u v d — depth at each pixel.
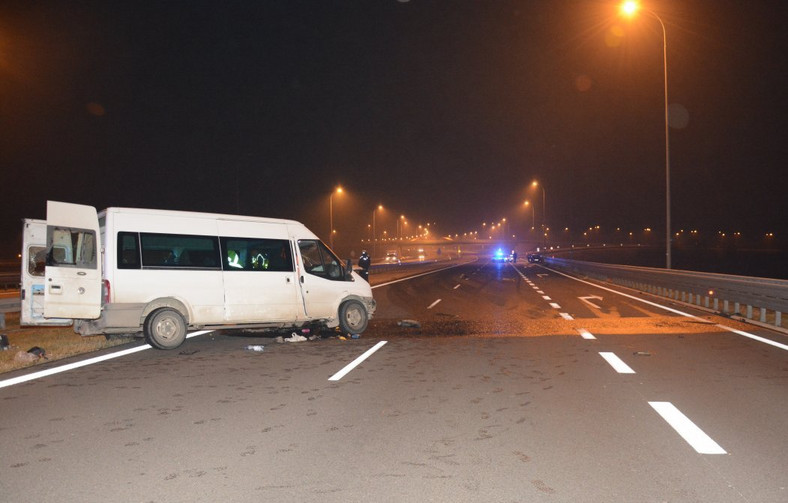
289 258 11.75
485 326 13.70
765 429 5.60
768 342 10.91
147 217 10.52
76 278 9.77
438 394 7.11
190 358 9.66
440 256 141.50
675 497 4.07
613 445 5.17
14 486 4.34
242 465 4.73
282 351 10.36
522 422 5.90
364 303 12.52
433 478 4.44
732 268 65.44
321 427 5.77
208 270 10.83
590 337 11.75
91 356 9.87
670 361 9.09
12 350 10.41
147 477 4.49
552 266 61.62
